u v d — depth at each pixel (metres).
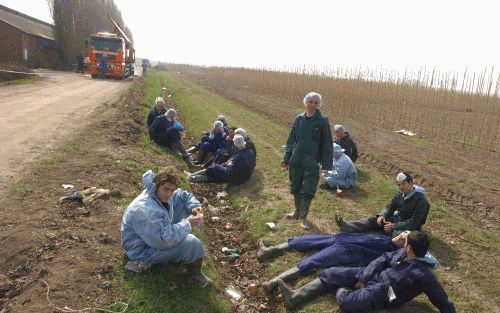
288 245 6.59
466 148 16.20
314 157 7.34
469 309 5.25
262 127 18.00
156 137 12.06
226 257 6.86
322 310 5.11
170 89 32.66
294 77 40.56
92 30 49.69
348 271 5.31
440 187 10.87
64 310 4.36
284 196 9.11
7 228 5.91
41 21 53.97
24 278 4.91
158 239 4.79
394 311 5.03
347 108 25.89
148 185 4.88
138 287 4.92
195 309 4.89
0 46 36.72
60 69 43.50
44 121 13.50
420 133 19.25
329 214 8.12
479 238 7.34
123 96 22.48
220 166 9.92
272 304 5.61
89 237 5.82
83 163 9.11
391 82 36.84
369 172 11.43
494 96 28.88
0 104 16.38
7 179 7.76
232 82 48.75
